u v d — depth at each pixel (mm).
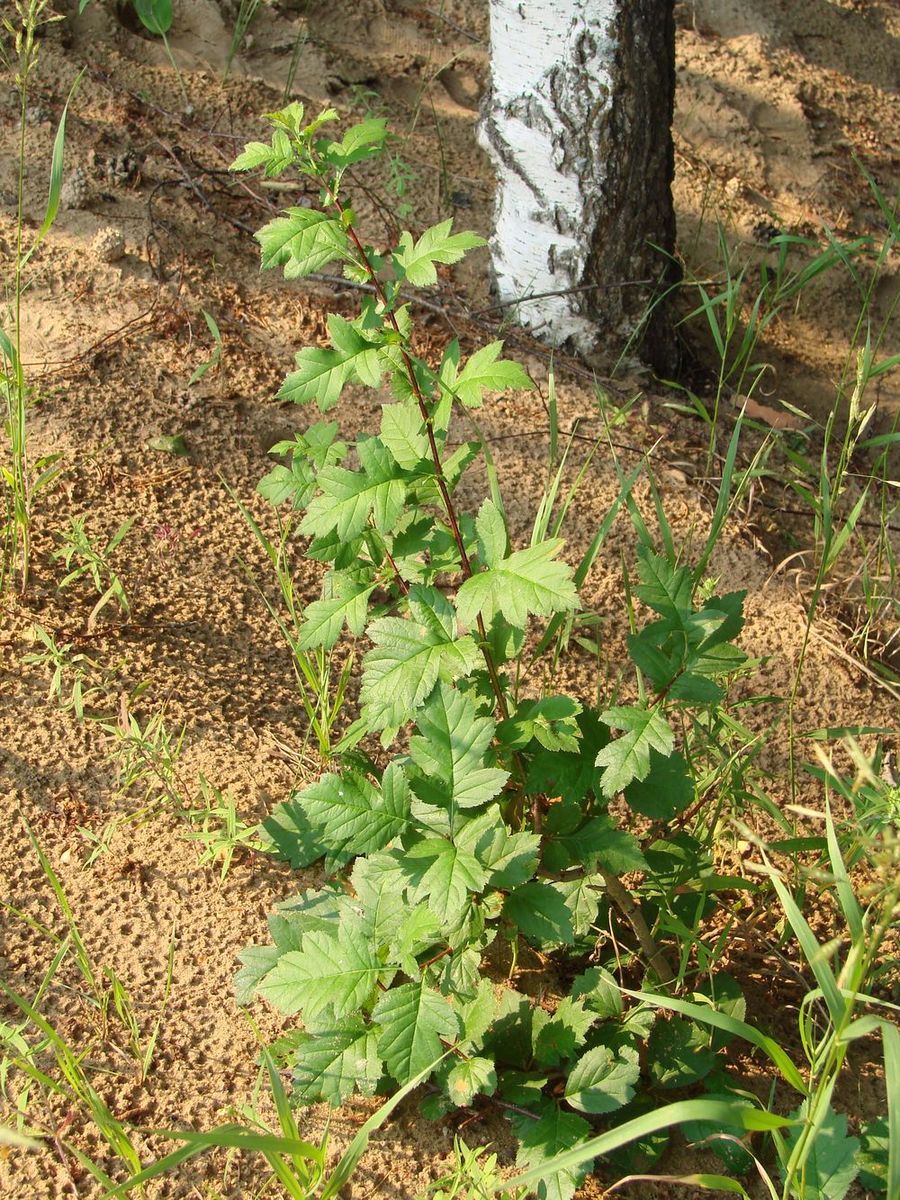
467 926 641
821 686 1007
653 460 1139
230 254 1214
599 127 1133
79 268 1147
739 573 1071
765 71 1680
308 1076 637
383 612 709
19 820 788
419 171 1391
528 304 1220
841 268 1465
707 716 875
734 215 1497
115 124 1290
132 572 949
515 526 1050
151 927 752
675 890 765
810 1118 541
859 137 1669
